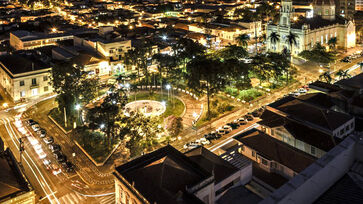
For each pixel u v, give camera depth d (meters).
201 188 52.91
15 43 192.38
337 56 170.75
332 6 179.25
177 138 92.19
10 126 104.44
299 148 73.38
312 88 98.44
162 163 56.06
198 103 118.25
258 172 66.31
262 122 80.81
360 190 18.17
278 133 77.88
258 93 123.38
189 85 107.62
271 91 125.50
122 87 121.38
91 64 144.88
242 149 73.12
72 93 106.31
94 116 94.00
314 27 168.62
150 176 54.56
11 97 128.00
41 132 98.06
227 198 58.06
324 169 18.77
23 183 60.84
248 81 117.44
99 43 156.38
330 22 179.62
